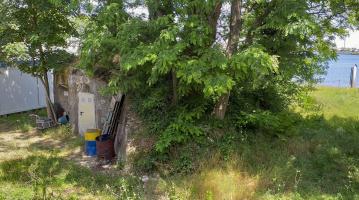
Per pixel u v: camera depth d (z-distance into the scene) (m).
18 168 6.71
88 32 6.89
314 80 10.13
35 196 5.10
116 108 8.29
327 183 5.66
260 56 5.57
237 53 5.99
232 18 6.81
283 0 6.07
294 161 6.42
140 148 6.83
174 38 5.75
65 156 7.99
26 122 11.16
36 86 13.40
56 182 6.04
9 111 12.45
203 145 6.62
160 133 6.92
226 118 7.39
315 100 11.51
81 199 5.39
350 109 10.70
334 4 7.13
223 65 5.68
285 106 9.60
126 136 7.23
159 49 5.75
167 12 6.51
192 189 5.46
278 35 6.69
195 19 5.91
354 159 6.41
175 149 6.65
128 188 5.70
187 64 5.78
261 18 6.96
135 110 7.48
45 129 10.28
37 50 10.19
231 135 6.93
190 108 7.17
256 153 6.71
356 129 8.36
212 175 5.79
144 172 6.62
